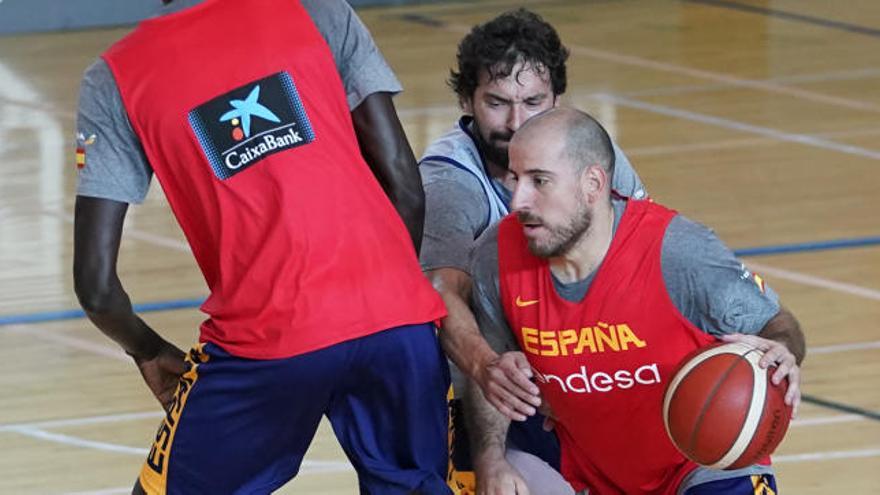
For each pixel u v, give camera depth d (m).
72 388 17.34
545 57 10.78
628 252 9.85
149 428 16.09
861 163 26.33
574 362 10.12
